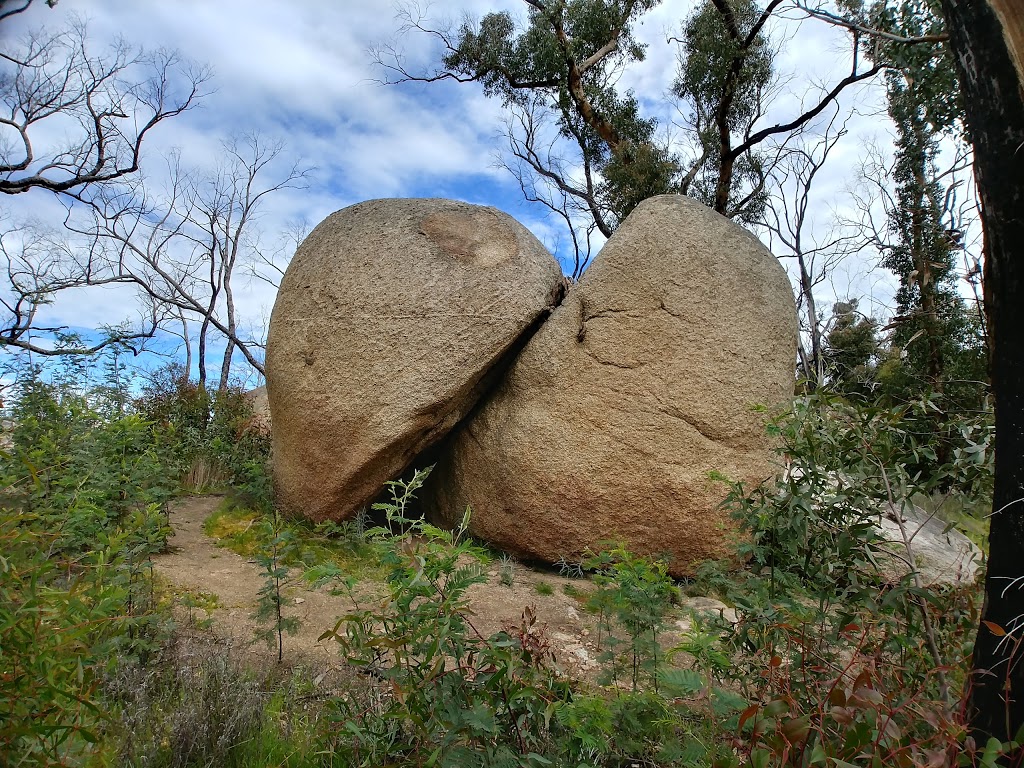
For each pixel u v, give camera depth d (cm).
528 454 570
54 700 191
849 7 1020
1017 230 224
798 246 1540
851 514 296
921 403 293
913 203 1215
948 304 977
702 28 1368
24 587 195
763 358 555
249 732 266
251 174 1761
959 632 263
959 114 752
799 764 186
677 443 548
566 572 566
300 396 612
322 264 624
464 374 584
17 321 1322
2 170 1276
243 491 712
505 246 618
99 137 1351
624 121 1556
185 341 1770
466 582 235
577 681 341
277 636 388
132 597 361
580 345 575
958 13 238
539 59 1593
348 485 604
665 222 567
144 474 514
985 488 281
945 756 162
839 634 272
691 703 310
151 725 261
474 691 229
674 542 546
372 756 236
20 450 440
